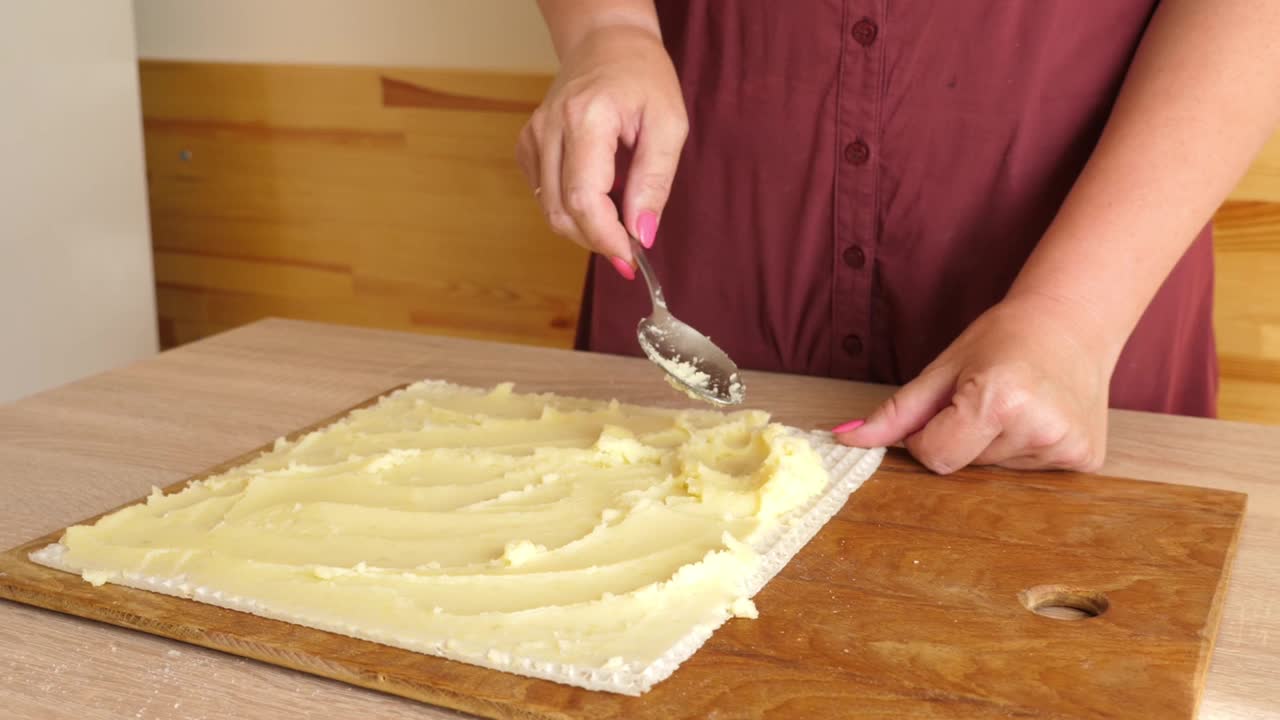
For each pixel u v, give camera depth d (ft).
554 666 1.97
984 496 2.64
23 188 6.22
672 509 2.49
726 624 2.12
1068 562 2.34
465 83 6.52
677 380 2.94
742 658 2.01
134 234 6.85
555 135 2.96
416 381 3.52
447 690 1.93
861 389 3.41
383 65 6.75
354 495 2.61
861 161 3.51
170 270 7.77
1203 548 2.39
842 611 2.16
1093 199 2.83
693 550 2.33
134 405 3.37
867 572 2.31
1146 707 1.86
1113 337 2.77
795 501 2.56
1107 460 2.91
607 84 2.95
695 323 3.88
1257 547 2.47
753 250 3.74
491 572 2.26
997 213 3.44
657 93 3.00
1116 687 1.92
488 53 6.50
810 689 1.92
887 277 3.59
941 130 3.43
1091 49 3.29
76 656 2.12
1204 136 2.78
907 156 3.47
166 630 2.15
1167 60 2.89
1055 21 3.28
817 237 3.64
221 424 3.21
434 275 6.98
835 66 3.48
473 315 6.95
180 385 3.53
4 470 2.92
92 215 6.60
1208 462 2.89
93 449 3.05
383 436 2.97
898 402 2.87
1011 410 2.64
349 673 2.00
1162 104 2.84
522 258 6.72
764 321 3.79
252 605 2.18
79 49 6.39
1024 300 2.80
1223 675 2.02
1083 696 1.89
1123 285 2.77
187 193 7.54
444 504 2.57
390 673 1.98
